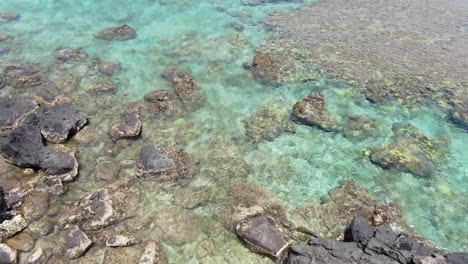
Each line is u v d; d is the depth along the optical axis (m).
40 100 20.53
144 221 15.08
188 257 13.86
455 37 28.98
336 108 21.38
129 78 23.44
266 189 16.66
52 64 24.48
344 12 33.09
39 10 31.91
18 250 13.62
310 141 19.25
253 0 34.97
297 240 14.39
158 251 13.89
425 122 20.53
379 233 12.92
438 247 14.23
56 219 14.86
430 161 18.14
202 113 20.81
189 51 26.38
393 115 20.97
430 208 16.03
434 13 33.22
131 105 20.94
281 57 25.61
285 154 18.50
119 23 30.03
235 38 28.06
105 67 24.11
